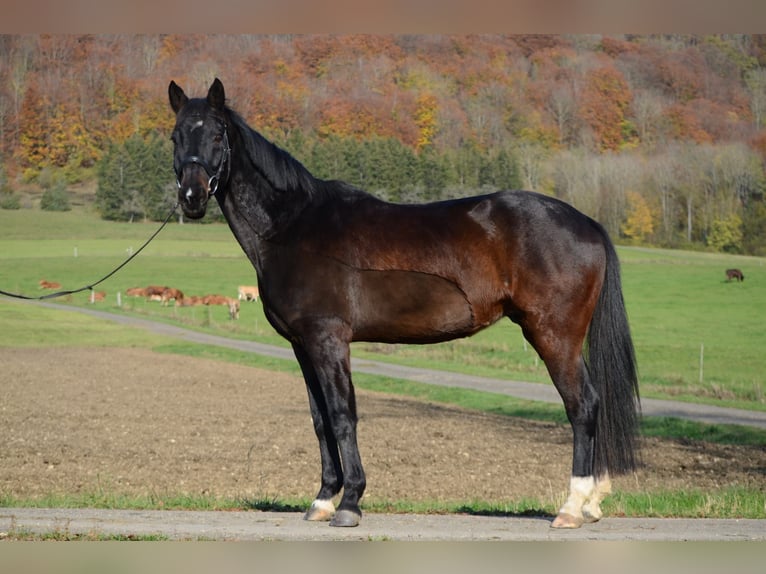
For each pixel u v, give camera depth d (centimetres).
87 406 2442
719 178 8919
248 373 3603
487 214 744
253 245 768
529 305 733
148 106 9994
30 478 1262
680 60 9894
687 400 2914
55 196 9938
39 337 4772
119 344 4641
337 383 739
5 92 10225
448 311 741
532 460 1634
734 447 1917
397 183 8762
